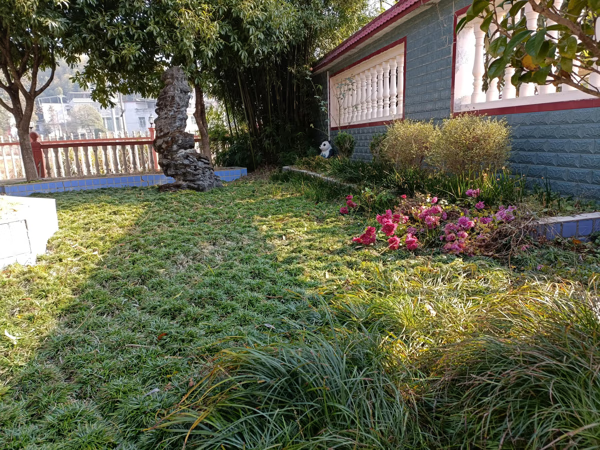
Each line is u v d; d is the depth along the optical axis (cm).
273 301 288
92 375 213
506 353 159
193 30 798
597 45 130
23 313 283
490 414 142
